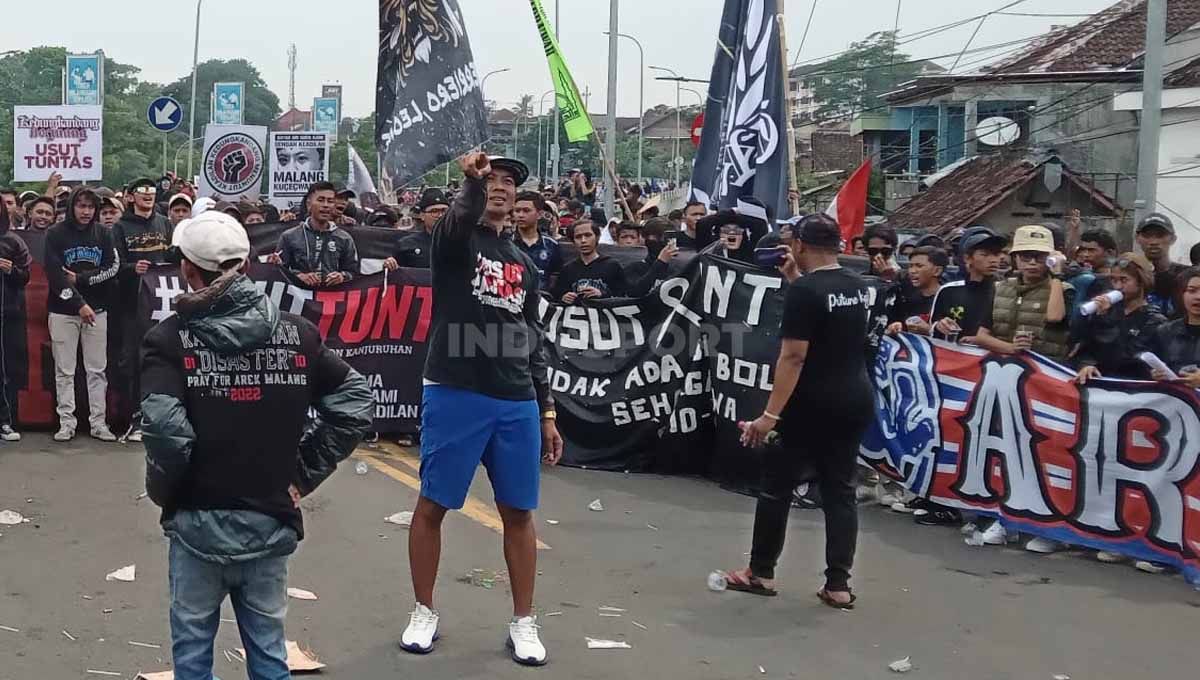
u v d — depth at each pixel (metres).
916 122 36.97
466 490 5.04
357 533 6.81
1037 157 29.62
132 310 9.19
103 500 7.33
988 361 7.46
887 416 8.05
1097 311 7.12
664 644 5.31
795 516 7.83
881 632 5.58
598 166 59.44
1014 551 7.13
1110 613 5.95
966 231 8.29
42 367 9.30
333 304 9.36
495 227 5.05
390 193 8.62
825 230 5.87
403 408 9.48
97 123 15.93
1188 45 26.94
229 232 3.70
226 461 3.64
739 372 8.49
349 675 4.79
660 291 8.94
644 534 7.16
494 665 4.96
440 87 8.65
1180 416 6.55
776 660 5.17
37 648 4.93
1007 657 5.29
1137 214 14.74
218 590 3.75
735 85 9.53
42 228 10.82
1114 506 6.83
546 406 5.36
